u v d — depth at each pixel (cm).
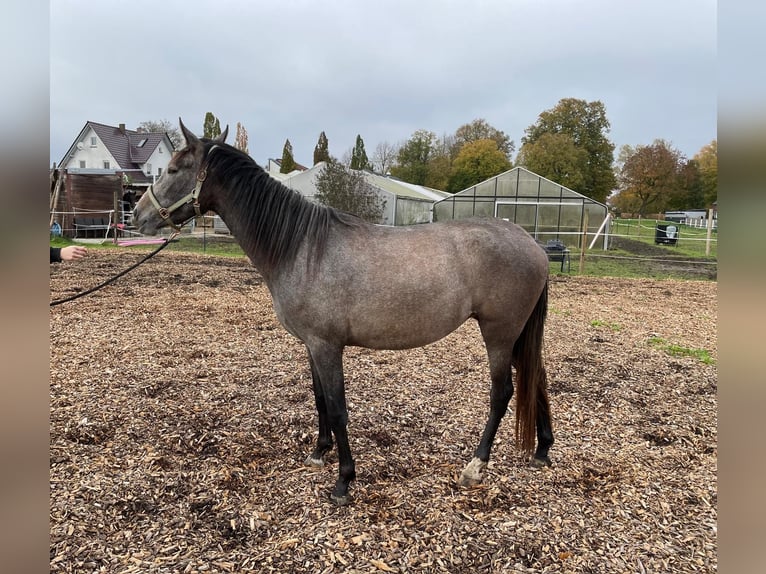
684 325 747
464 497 283
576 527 257
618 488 294
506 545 242
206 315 698
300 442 346
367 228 286
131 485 282
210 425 360
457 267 281
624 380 486
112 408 377
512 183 2125
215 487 286
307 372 477
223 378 455
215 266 1198
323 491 288
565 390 455
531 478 306
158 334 592
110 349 524
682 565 232
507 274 288
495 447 347
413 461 326
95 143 3522
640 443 355
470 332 669
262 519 260
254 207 279
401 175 5619
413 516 265
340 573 223
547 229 2098
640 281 1239
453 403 418
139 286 893
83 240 1670
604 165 4147
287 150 5050
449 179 5197
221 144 289
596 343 625
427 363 523
